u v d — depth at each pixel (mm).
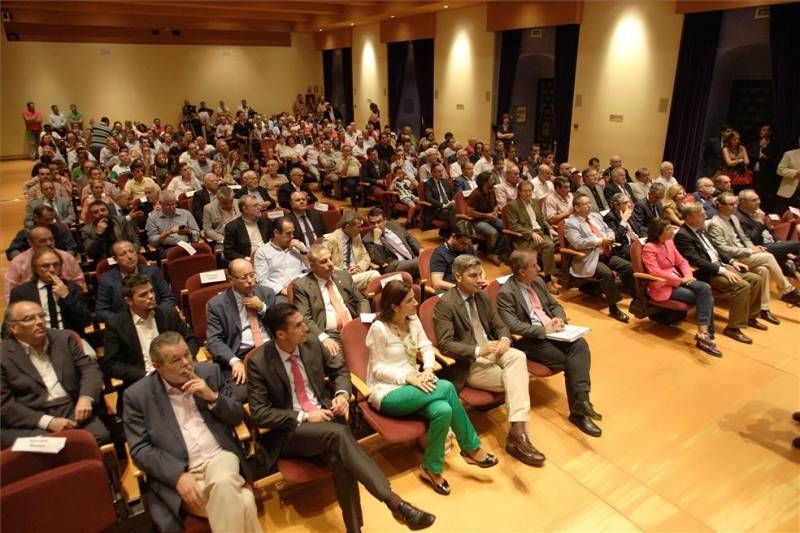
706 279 4488
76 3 11375
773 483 2764
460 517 2523
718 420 3268
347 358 2918
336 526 2486
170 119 16781
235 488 2137
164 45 16172
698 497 2668
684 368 3863
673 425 3221
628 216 5664
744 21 7234
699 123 7816
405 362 2852
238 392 2779
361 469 2303
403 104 15109
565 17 9188
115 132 12289
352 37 16094
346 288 3631
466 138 12211
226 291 3227
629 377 3744
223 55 17062
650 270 4262
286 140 11406
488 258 6258
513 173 6352
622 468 2865
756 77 7645
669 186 6426
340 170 8844
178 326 3121
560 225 5020
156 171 8453
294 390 2611
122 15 14375
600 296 5223
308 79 18516
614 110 8914
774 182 7125
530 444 2922
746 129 7898
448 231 6641
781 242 5172
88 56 15281
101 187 5816
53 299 3287
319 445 2369
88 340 3422
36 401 2566
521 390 2889
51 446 2059
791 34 6707
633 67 8492
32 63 14648
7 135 14695
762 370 3824
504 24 10398
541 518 2527
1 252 6473
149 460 2178
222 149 8938
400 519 2490
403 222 7730
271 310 2486
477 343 3162
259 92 17875
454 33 11922
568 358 3191
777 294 5211
